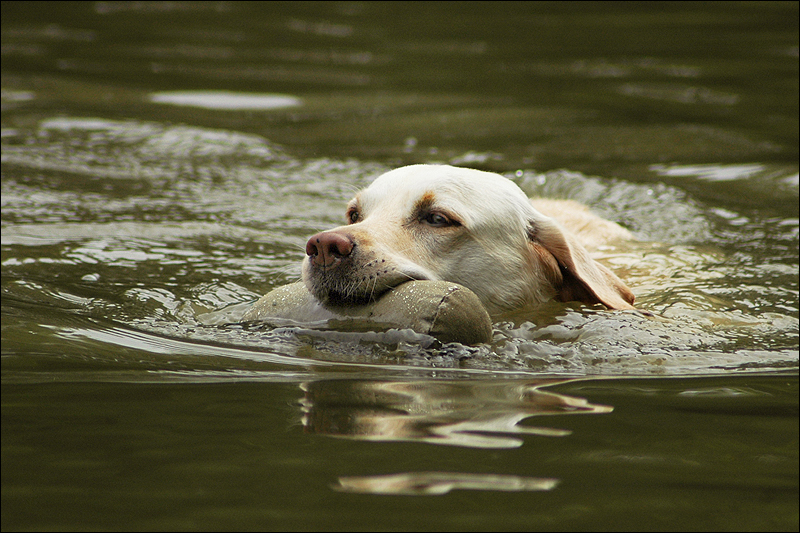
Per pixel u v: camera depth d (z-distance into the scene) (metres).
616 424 5.96
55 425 5.80
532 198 14.75
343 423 5.82
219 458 5.22
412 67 27.16
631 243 11.95
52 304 8.94
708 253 11.64
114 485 4.86
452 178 9.22
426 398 6.36
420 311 7.54
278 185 15.12
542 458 5.30
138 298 9.18
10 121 18.92
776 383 7.05
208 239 11.83
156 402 6.26
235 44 30.92
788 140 18.38
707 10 36.38
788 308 9.33
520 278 9.26
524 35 32.38
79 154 16.56
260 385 6.66
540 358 7.57
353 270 7.96
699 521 4.57
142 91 22.94
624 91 23.38
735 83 24.08
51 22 34.06
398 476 4.98
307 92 23.66
